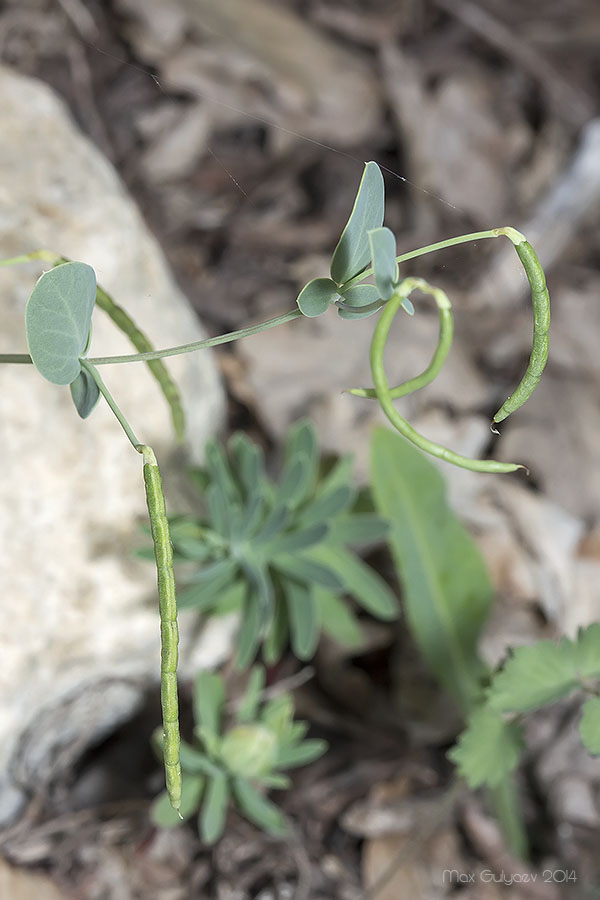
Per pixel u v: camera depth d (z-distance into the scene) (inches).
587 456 24.0
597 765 19.7
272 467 22.6
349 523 17.3
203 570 15.7
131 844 17.3
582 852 18.9
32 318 10.9
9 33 24.6
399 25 30.8
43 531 15.6
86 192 18.1
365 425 23.0
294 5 29.9
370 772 19.3
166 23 26.8
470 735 14.3
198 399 18.9
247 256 25.7
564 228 28.0
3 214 16.8
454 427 24.0
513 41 31.6
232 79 27.2
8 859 16.3
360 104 28.6
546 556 22.3
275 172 27.1
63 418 16.1
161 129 26.2
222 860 17.3
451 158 28.6
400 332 24.6
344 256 11.1
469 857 18.7
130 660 16.9
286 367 23.7
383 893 17.8
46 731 16.6
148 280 18.7
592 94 31.6
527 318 26.3
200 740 16.8
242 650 16.5
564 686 13.9
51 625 15.6
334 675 20.4
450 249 26.9
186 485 18.0
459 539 18.8
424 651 18.4
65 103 25.1
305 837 18.2
